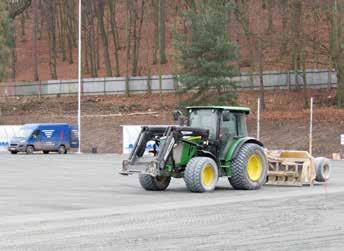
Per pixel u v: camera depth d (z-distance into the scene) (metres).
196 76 50.38
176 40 52.09
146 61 76.31
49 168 34.62
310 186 24.69
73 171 32.44
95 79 68.62
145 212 17.14
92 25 74.44
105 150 52.47
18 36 98.06
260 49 55.78
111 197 20.98
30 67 86.25
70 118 60.69
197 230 14.07
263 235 13.41
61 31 86.38
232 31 61.81
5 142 55.34
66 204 19.05
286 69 62.84
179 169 22.86
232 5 53.31
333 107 53.59
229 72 50.75
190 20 51.97
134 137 50.31
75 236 13.36
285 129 49.09
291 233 13.66
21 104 67.81
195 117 23.88
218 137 23.17
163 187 23.33
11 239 13.02
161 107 60.25
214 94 51.06
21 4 76.56
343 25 52.38
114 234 13.59
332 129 47.81
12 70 79.69
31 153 52.19
